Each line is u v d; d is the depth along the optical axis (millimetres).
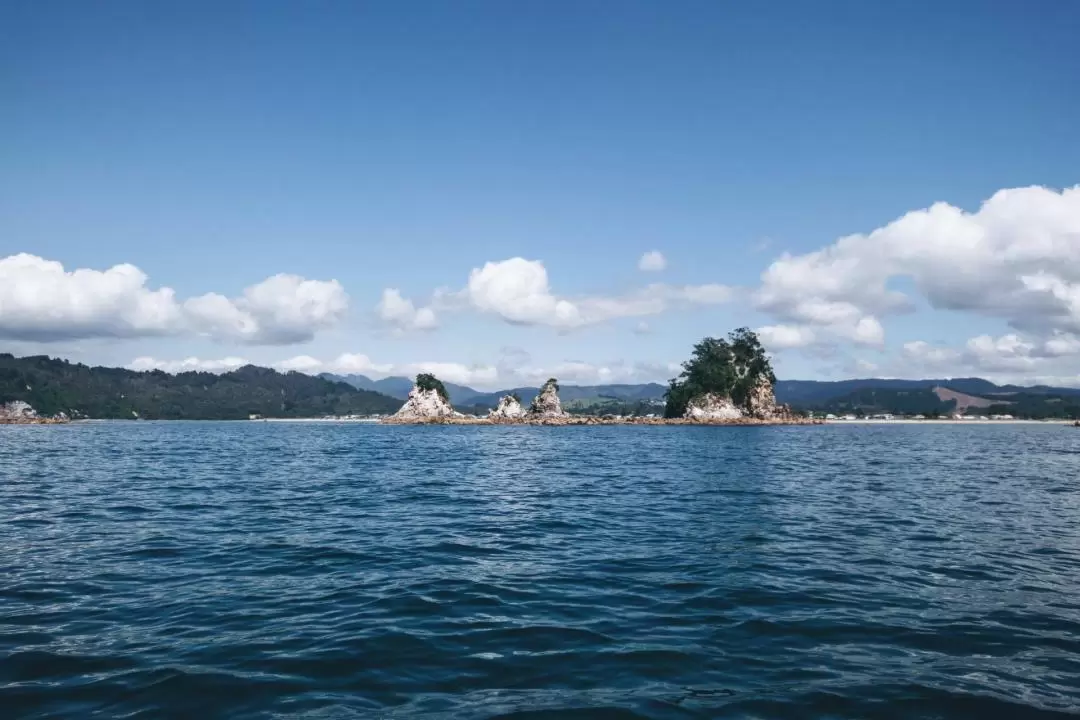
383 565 15664
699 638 10555
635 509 24984
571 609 12133
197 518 22391
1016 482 35281
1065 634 10766
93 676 8875
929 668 9305
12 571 14820
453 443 83688
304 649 9984
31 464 46938
